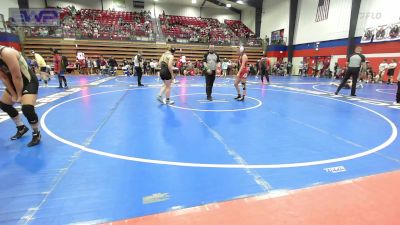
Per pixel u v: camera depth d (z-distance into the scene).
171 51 6.96
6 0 20.91
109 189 2.51
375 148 3.76
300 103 7.66
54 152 3.46
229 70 23.88
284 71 24.33
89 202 2.28
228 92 10.01
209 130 4.59
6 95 3.74
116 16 28.61
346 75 9.41
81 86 11.56
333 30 20.27
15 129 4.51
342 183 2.66
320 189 2.54
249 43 27.42
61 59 10.42
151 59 22.86
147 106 6.81
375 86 13.81
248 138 4.16
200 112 6.11
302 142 4.00
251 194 2.44
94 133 4.34
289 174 2.88
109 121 5.16
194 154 3.44
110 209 2.18
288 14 25.00
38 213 2.12
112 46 23.28
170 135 4.27
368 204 2.26
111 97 8.34
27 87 3.61
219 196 2.39
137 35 24.16
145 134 4.31
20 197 2.35
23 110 3.54
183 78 17.78
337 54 20.06
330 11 20.45
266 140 4.08
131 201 2.30
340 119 5.60
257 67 22.58
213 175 2.83
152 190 2.50
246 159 3.30
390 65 15.41
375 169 3.03
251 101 7.89
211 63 7.61
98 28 23.97
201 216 2.08
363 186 2.60
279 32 26.64
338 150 3.66
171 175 2.82
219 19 34.06
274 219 2.04
